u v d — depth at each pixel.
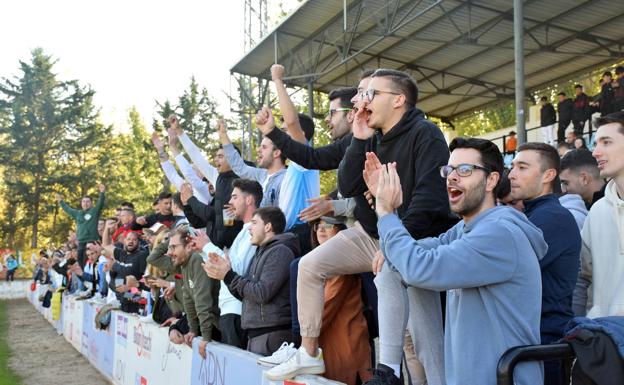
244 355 3.16
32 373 7.78
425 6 11.39
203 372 3.77
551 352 1.84
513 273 1.88
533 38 12.51
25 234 41.88
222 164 5.06
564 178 3.34
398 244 2.00
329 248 2.68
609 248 2.51
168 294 4.77
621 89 11.53
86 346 8.78
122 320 6.34
